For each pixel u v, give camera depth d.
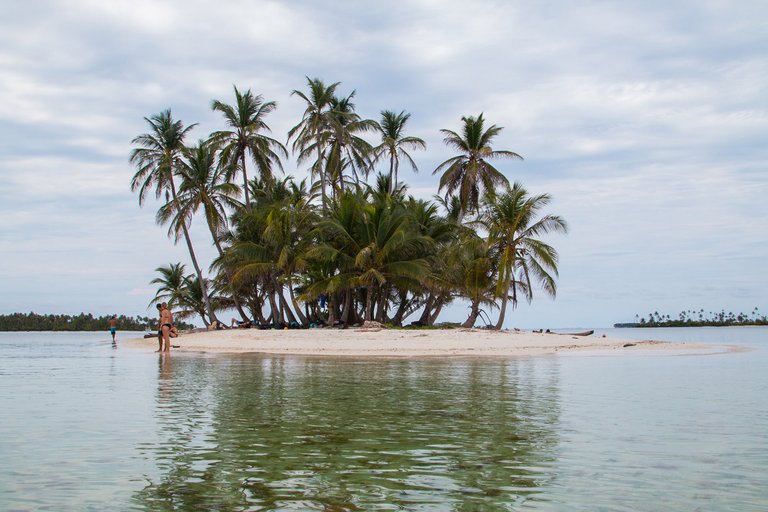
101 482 5.59
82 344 44.81
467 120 46.03
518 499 5.08
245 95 45.59
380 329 36.28
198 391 12.73
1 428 8.27
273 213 41.25
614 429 8.20
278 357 25.33
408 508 4.86
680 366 19.52
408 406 10.41
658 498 5.11
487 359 23.33
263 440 7.46
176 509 4.84
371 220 39.47
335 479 5.69
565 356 25.14
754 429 8.20
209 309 45.47
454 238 42.19
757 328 127.56
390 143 47.25
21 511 4.77
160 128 44.53
